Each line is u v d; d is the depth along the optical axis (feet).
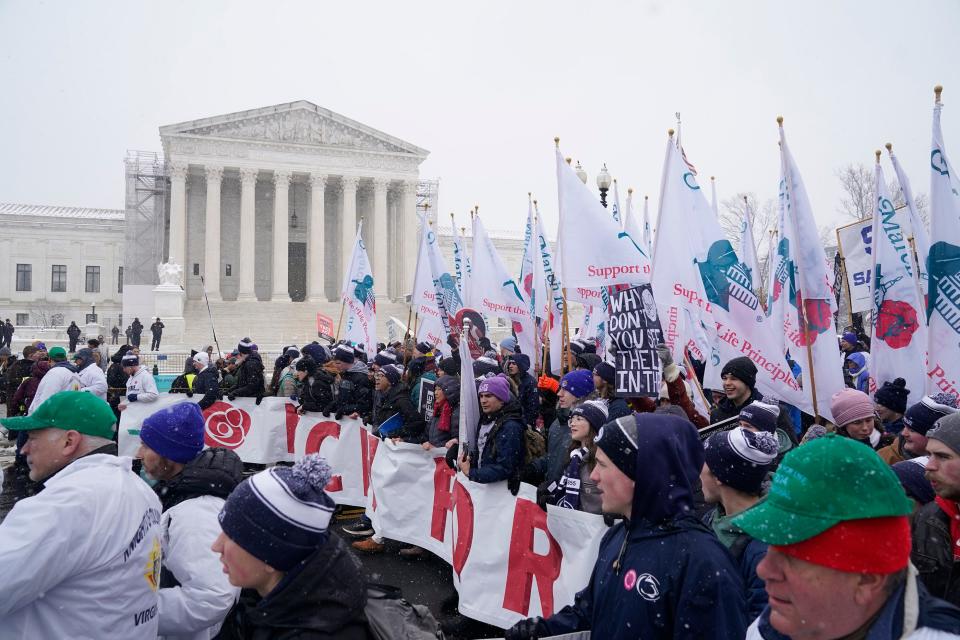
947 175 18.10
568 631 9.00
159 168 187.83
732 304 19.92
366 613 7.23
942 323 17.84
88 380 35.19
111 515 8.02
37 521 7.49
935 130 18.24
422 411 25.96
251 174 179.52
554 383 24.11
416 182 194.18
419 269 33.99
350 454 29.37
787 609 5.16
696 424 17.94
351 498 29.04
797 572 5.03
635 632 7.75
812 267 18.95
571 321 84.69
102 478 8.33
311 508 7.02
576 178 20.79
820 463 4.99
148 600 8.54
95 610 7.86
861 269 31.30
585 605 9.10
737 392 17.78
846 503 4.77
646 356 18.29
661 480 8.09
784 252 24.25
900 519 4.84
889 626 4.81
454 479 19.57
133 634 8.28
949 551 9.71
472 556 17.06
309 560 6.95
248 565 7.13
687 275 20.24
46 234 223.30
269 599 6.88
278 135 182.60
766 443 9.14
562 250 20.57
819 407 19.19
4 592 7.16
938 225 18.03
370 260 197.47
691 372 21.07
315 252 182.91
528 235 36.55
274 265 180.45
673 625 7.66
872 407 15.05
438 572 21.40
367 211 202.39
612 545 8.80
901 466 11.44
